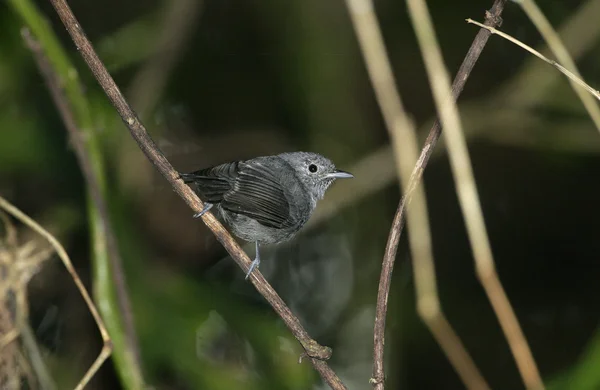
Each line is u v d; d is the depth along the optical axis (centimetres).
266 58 1432
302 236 1427
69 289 1147
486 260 564
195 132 1427
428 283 584
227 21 1430
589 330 1404
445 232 1460
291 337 1020
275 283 1399
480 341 1402
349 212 1445
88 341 1136
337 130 1320
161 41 1230
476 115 1253
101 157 794
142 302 923
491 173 1469
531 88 1223
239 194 802
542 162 1445
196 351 924
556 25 1351
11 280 887
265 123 1465
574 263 1448
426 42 561
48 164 1112
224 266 1304
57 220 1100
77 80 800
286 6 1299
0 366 868
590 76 1334
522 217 1466
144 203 1130
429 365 1367
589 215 1446
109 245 772
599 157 1394
